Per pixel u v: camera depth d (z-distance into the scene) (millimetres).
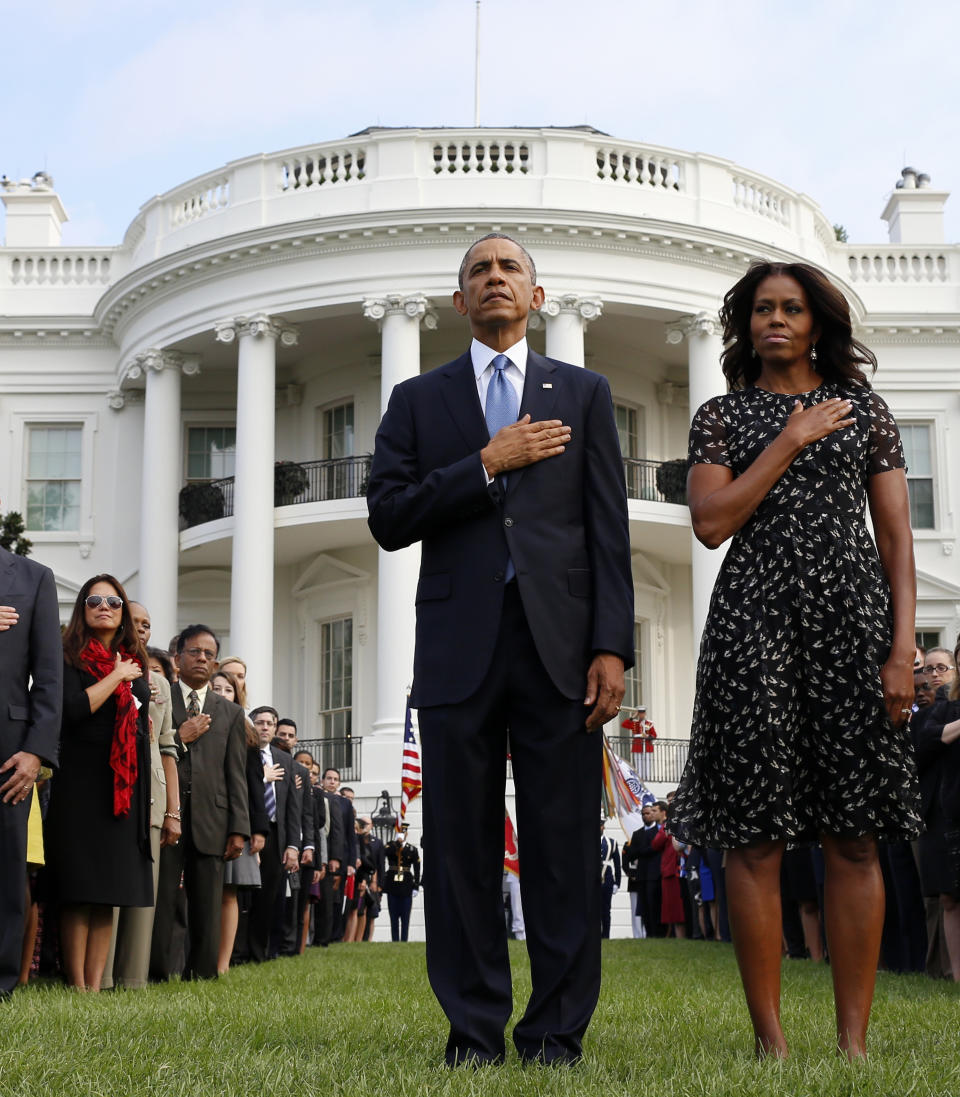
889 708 4172
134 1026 4945
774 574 4266
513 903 19078
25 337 32656
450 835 4332
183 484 32250
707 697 4281
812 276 4598
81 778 7703
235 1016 5551
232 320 29125
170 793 8727
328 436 31547
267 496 28672
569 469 4539
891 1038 4684
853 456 4379
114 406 32281
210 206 30500
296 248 28688
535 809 4332
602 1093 3438
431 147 28922
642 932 23141
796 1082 3506
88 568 31984
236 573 28375
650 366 31641
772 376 4664
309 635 31250
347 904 19375
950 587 31688
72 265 33688
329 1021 5441
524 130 28859
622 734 29812
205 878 9211
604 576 4469
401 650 27156
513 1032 4293
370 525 4656
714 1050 4438
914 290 33156
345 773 29156
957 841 8766
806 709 4211
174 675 9703
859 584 4250
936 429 32531
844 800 4152
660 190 29141
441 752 4367
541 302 4926
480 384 4684
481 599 4398
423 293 28234
